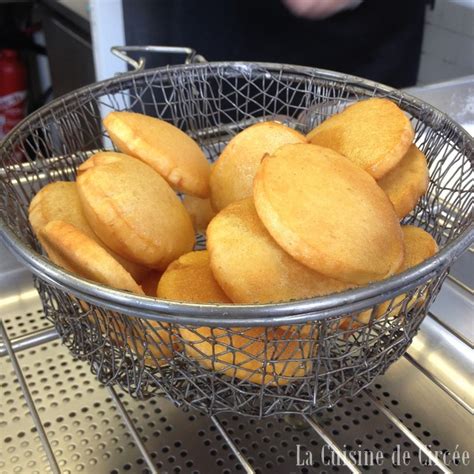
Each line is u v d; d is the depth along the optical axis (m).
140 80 0.48
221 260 0.30
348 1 0.76
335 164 0.32
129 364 0.31
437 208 0.43
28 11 1.20
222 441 0.35
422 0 0.98
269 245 0.30
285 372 0.29
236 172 0.38
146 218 0.33
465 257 0.44
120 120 0.39
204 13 0.86
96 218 0.32
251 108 0.77
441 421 0.36
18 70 1.24
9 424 0.35
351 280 0.29
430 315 0.40
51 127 0.44
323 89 0.49
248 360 0.28
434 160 0.44
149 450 0.34
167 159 0.38
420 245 0.34
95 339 0.32
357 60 0.99
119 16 0.83
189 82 0.50
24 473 0.33
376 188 0.32
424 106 0.43
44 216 0.33
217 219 0.32
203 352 0.29
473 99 0.60
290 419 0.35
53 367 0.39
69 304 0.32
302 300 0.24
